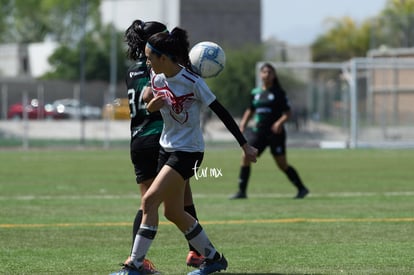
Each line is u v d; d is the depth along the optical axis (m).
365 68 88.12
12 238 25.06
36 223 28.42
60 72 196.75
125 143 94.50
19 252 22.53
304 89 108.31
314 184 44.81
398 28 119.31
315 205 34.09
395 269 19.86
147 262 19.17
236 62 119.06
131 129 19.88
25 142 88.12
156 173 19.61
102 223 28.48
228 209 32.81
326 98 98.50
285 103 36.62
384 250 22.61
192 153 17.98
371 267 20.14
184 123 17.92
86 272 19.70
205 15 154.75
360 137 93.62
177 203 18.17
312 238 24.95
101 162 63.72
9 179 47.97
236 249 22.98
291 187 43.50
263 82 36.84
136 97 19.53
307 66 81.75
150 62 17.84
